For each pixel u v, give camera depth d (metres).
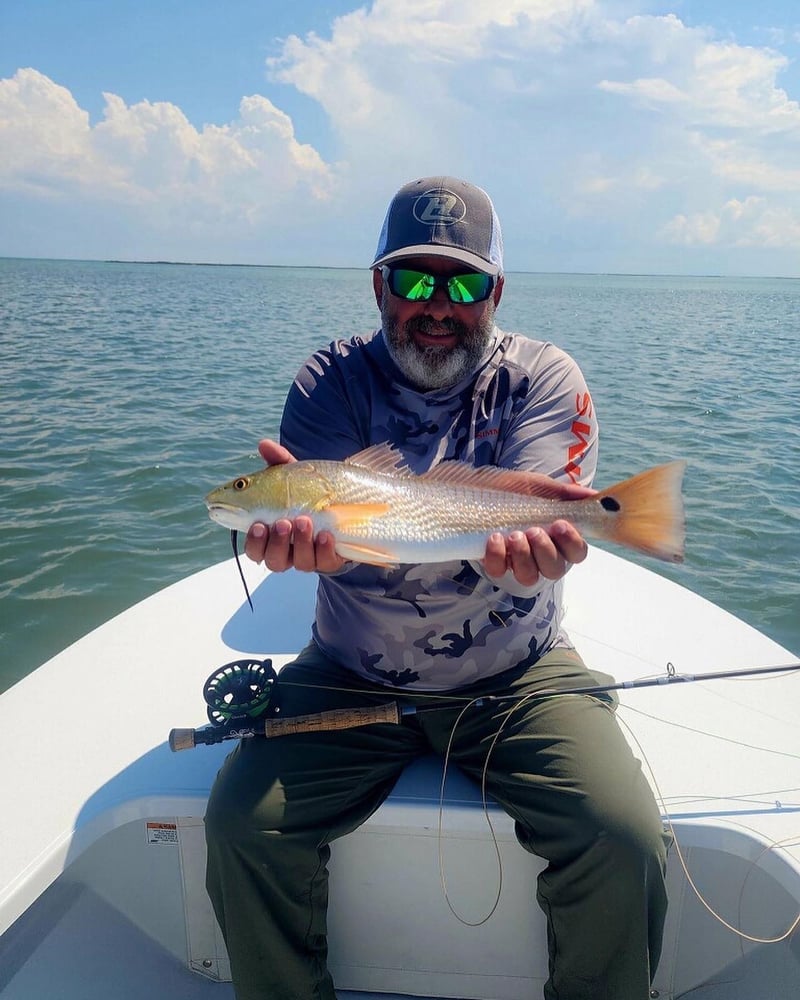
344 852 1.00
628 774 0.91
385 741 1.02
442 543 0.95
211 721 1.01
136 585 2.59
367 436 1.13
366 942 1.04
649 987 0.89
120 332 9.55
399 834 0.99
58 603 2.47
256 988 0.91
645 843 0.85
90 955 1.01
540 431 1.08
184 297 19.70
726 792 1.02
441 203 1.05
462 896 1.00
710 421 4.88
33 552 2.80
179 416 4.70
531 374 1.12
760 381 6.64
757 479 3.63
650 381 6.54
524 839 0.92
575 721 0.97
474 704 1.02
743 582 2.62
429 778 1.02
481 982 1.04
